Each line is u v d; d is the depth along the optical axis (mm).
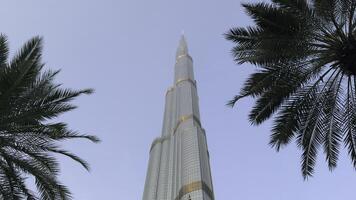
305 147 25094
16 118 22641
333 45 22094
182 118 149375
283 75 24125
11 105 22266
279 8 23828
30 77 22859
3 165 23656
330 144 24797
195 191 105312
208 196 105750
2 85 21703
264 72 24453
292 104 24453
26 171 23891
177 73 193750
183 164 119125
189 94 168625
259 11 23766
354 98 23703
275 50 23719
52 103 23844
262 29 23844
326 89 24031
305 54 23156
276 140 24922
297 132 25016
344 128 24062
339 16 22391
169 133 156500
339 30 22156
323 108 24250
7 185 23391
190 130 136125
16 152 23672
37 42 25141
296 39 23016
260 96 25234
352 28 22062
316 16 22672
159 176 133625
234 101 25281
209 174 117500
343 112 23984
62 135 24438
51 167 24156
